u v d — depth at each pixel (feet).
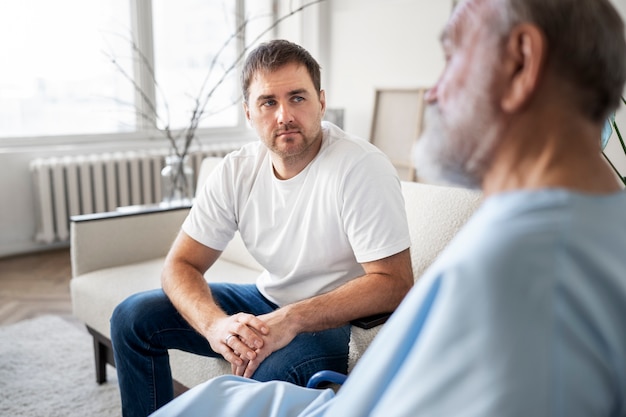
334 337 5.18
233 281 7.33
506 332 1.61
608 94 1.93
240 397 3.03
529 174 1.94
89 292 7.41
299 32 18.24
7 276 12.75
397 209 5.03
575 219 1.72
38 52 14.39
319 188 5.30
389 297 4.89
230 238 6.10
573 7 1.85
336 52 18.28
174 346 5.67
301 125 5.23
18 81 14.23
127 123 16.03
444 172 2.19
